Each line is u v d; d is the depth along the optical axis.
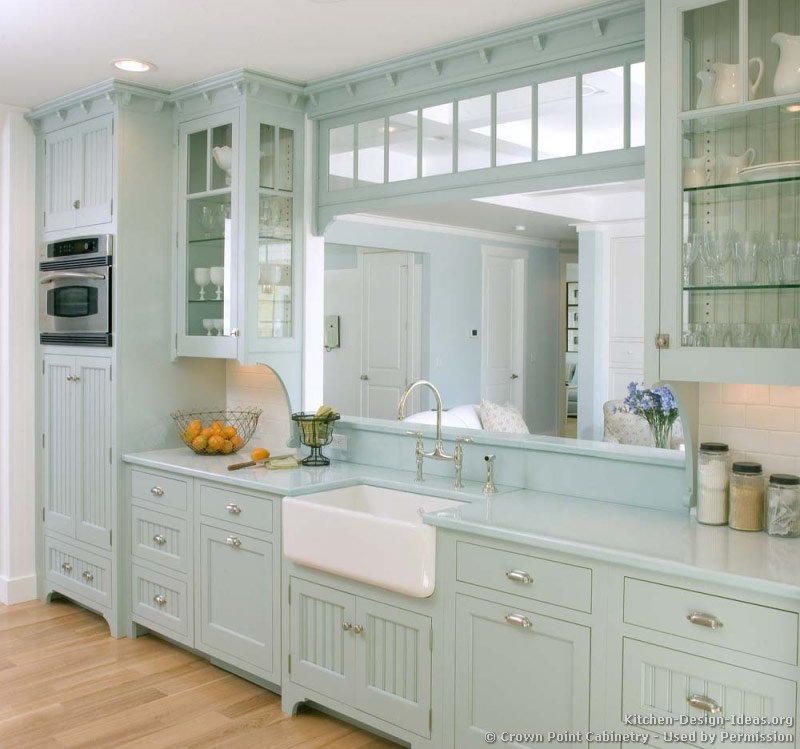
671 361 2.42
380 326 7.39
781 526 2.40
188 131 3.97
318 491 3.28
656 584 2.20
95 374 4.10
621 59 2.83
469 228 7.39
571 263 8.95
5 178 4.38
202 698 3.39
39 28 3.10
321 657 3.12
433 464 3.48
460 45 3.16
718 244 2.36
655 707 2.22
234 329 3.73
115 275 3.93
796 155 2.24
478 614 2.60
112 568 4.05
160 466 3.78
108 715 3.23
